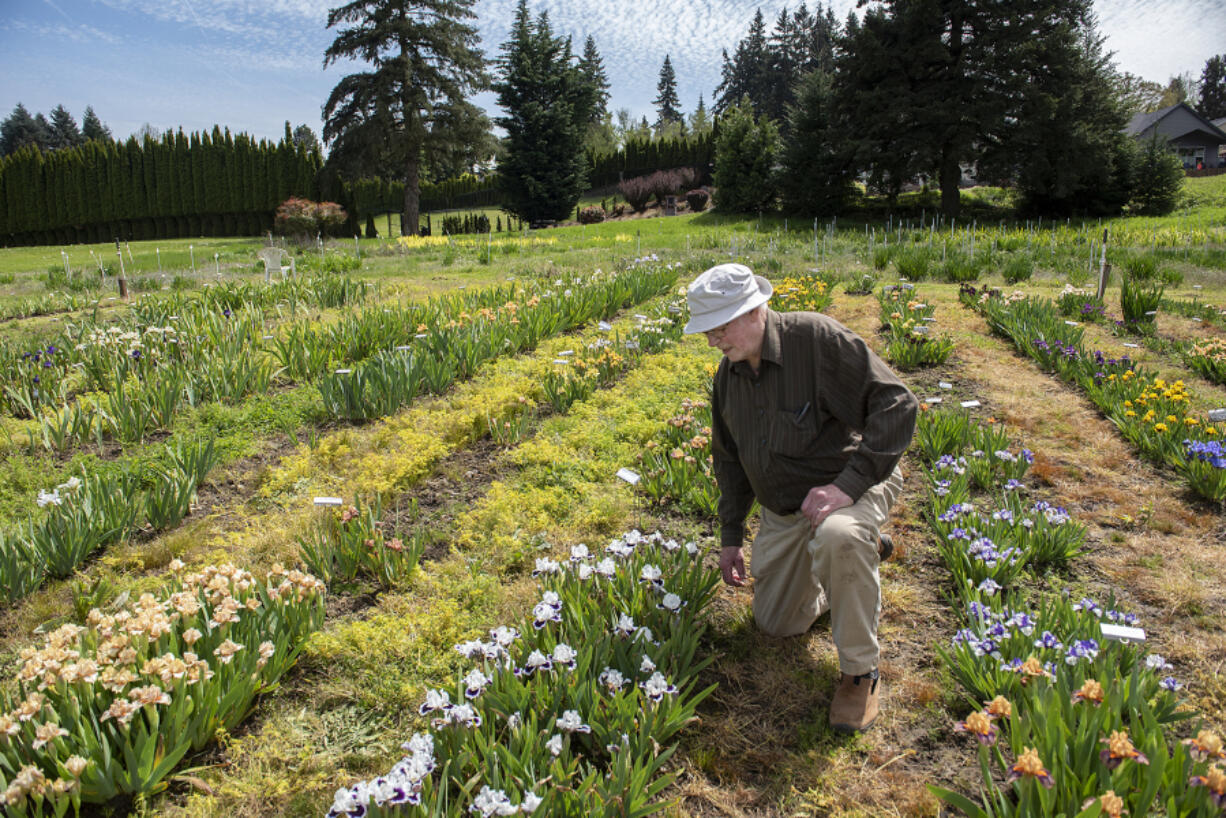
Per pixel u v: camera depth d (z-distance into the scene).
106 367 6.92
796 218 36.53
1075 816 1.87
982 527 3.68
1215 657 3.00
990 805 2.09
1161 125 59.78
